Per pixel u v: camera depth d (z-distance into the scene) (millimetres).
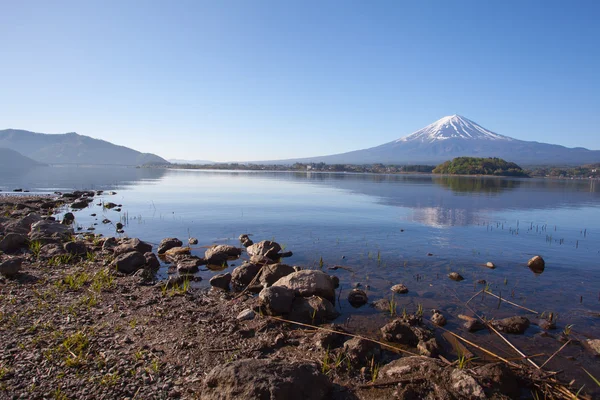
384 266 13719
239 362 5465
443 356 7027
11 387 5383
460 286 11492
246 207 32375
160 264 13758
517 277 12625
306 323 8438
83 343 6754
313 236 19469
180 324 7992
